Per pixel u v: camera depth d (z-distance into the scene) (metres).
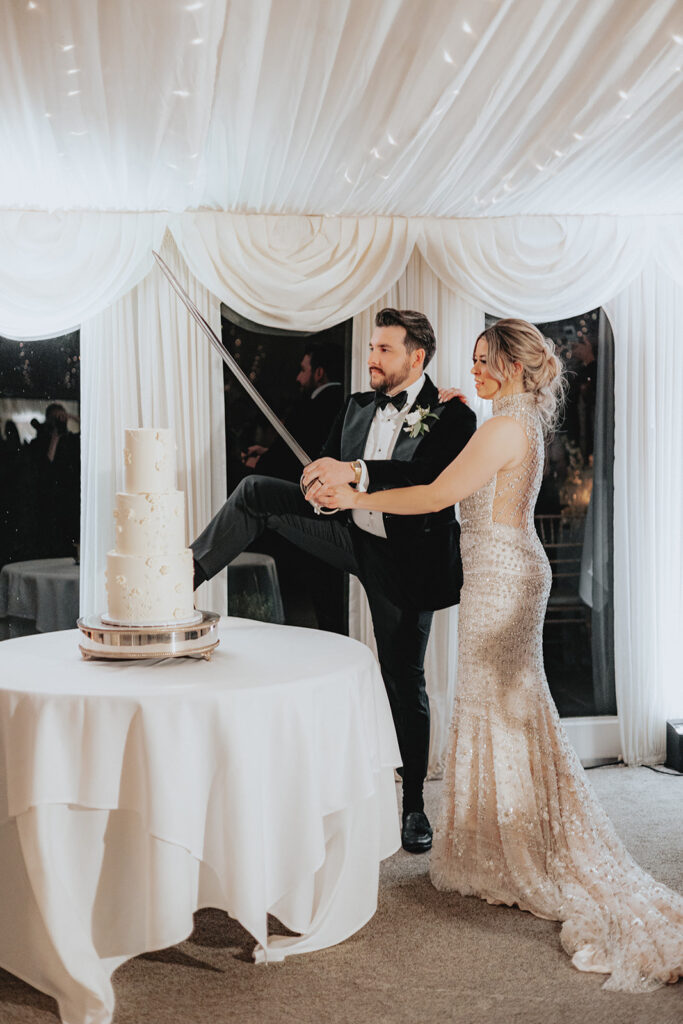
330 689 2.45
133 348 3.96
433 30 2.34
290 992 2.34
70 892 2.20
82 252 3.78
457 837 2.92
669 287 4.27
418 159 3.21
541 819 2.82
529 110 2.80
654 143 3.12
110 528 3.94
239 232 3.87
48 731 2.20
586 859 2.75
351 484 3.21
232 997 2.32
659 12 2.29
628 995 2.32
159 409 3.97
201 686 2.30
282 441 4.20
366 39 2.36
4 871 2.37
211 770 2.26
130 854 2.27
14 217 3.73
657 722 4.35
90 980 2.15
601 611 4.43
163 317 3.95
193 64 2.41
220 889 2.38
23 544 4.08
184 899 2.21
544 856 2.81
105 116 2.76
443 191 3.58
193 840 2.21
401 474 3.15
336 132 2.95
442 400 3.40
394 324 3.42
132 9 2.18
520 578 2.85
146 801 2.18
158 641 2.52
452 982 2.39
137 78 2.52
